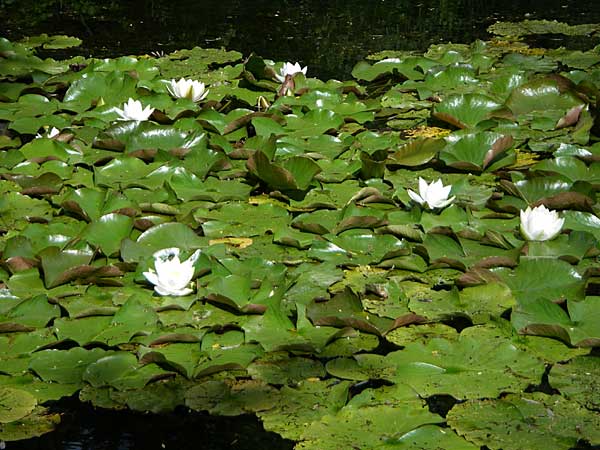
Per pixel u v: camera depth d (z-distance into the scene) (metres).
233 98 5.48
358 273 3.33
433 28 7.07
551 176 3.87
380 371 2.74
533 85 5.16
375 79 5.88
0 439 2.47
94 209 3.77
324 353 2.86
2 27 7.20
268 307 3.00
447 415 2.51
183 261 3.27
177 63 6.07
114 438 2.49
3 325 2.91
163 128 4.48
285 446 2.45
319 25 7.16
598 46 6.22
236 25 7.16
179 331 2.93
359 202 3.92
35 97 5.30
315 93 5.17
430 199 3.66
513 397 2.60
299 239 3.53
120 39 6.78
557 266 3.21
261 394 2.64
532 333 2.90
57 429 2.53
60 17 7.51
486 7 7.78
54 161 4.25
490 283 3.15
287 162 4.07
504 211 3.76
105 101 5.26
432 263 3.35
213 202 3.90
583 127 4.69
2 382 2.71
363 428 2.45
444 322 3.04
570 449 2.37
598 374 2.70
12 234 3.61
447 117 4.84
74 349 2.86
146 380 2.71
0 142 4.67
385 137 4.63
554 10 7.61
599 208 3.74
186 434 2.50
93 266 3.21
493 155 4.24
